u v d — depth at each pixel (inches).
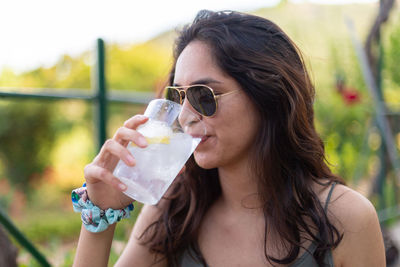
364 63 198.5
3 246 84.4
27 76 288.0
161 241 64.2
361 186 233.6
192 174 65.0
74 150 284.4
